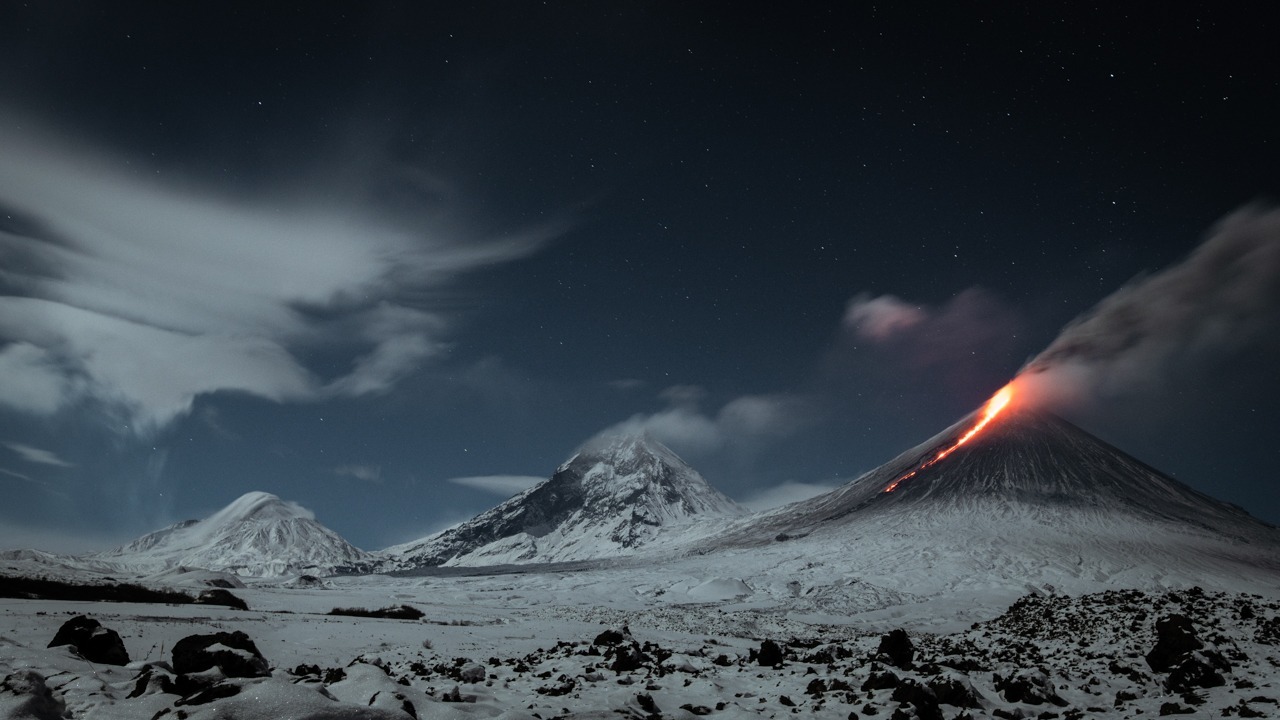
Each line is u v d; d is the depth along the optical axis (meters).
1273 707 11.95
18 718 7.62
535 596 75.88
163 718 7.86
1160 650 17.44
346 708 7.92
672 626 43.88
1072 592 72.50
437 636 26.70
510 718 9.40
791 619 54.97
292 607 35.94
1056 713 12.97
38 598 27.77
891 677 13.59
